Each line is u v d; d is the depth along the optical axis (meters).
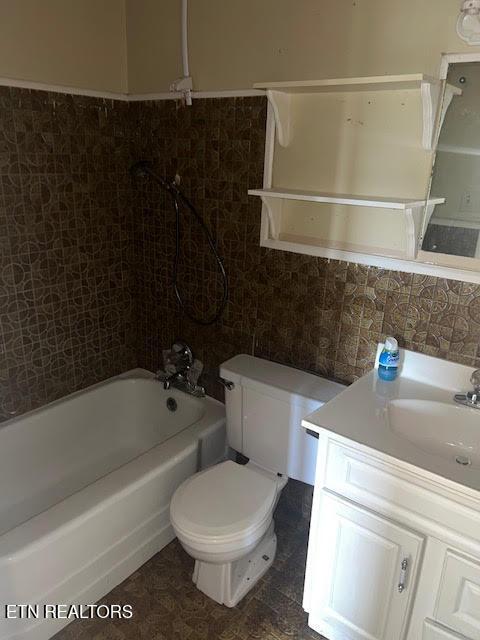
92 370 2.51
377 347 1.82
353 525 1.47
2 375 2.12
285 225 1.98
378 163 1.68
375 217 1.74
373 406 1.55
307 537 2.14
